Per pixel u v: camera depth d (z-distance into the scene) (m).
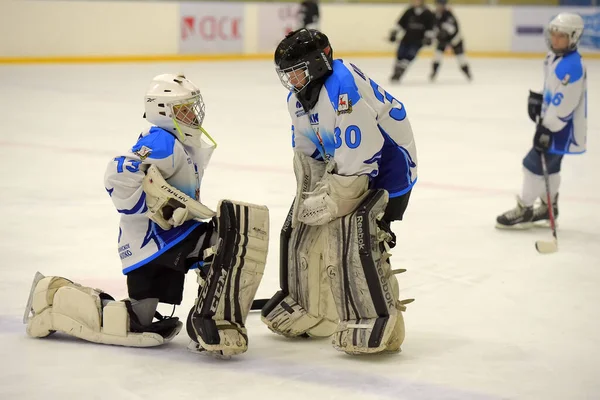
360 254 8.23
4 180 17.92
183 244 8.43
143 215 8.47
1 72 38.81
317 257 8.89
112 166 8.30
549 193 13.50
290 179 18.64
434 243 13.56
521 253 13.05
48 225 14.18
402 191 8.63
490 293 10.98
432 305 10.45
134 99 32.25
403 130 8.51
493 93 37.59
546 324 9.75
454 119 29.64
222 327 8.31
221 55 48.50
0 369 8.00
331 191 8.23
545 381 7.98
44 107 29.66
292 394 7.55
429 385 7.82
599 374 8.18
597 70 46.69
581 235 14.32
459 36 41.53
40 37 42.28
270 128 26.84
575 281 11.58
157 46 46.03
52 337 8.96
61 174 18.75
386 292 8.34
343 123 7.99
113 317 8.58
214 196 16.66
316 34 8.07
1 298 10.28
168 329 8.73
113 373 7.96
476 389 7.74
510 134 26.55
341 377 8.00
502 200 17.09
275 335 9.31
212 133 25.55
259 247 8.30
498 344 9.04
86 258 12.23
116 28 44.50
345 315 8.52
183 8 46.56
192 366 8.20
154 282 8.66
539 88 39.56
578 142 14.02
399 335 8.59
